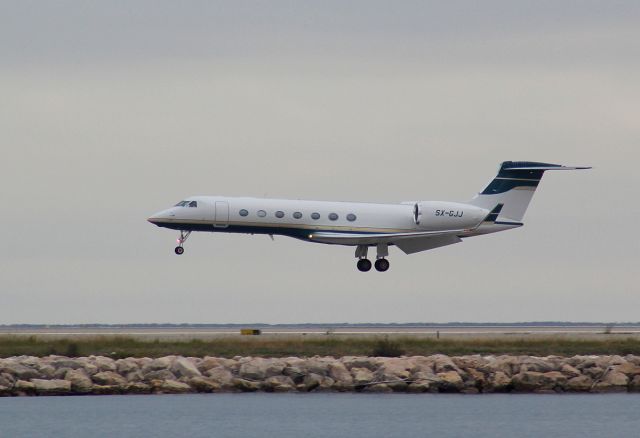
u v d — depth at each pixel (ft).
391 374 579.48
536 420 524.52
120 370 577.02
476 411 542.16
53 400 557.33
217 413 529.86
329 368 583.58
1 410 534.78
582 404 561.02
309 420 518.37
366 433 499.51
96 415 524.52
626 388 589.73
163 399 558.97
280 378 578.66
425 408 546.26
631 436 497.87
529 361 592.19
